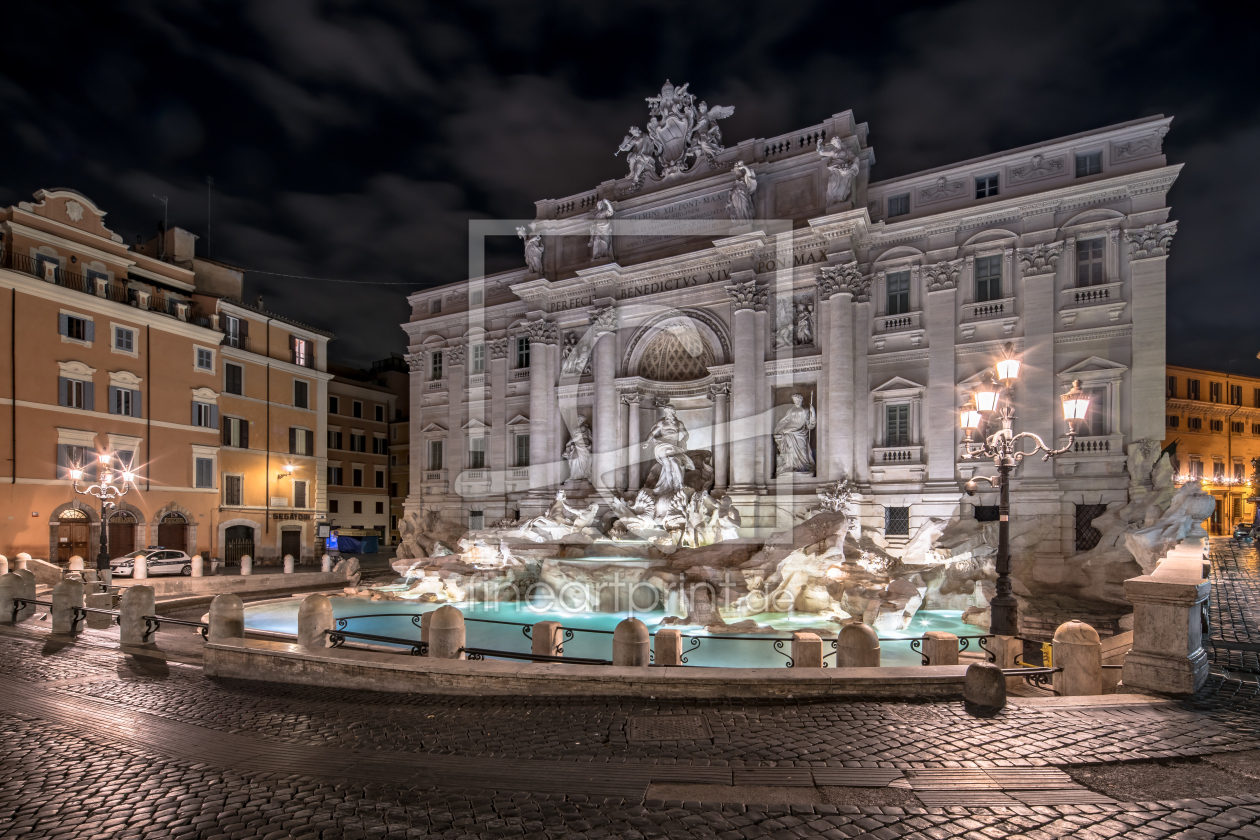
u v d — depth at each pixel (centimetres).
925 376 2897
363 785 695
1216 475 5612
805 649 1089
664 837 567
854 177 2770
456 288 4175
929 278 2922
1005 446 1394
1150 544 1961
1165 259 2512
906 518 2852
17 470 3097
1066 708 887
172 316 3847
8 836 592
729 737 804
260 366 4453
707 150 2977
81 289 3447
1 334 3066
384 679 1079
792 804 624
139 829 604
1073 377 2634
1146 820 583
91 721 951
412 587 2441
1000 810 605
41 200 3328
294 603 2469
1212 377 5703
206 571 3641
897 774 686
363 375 6244
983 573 2306
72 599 1666
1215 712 865
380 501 5891
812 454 2748
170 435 3800
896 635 1841
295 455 4691
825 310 2825
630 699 967
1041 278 2719
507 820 605
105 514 2589
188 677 1222
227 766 762
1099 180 2628
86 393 3394
